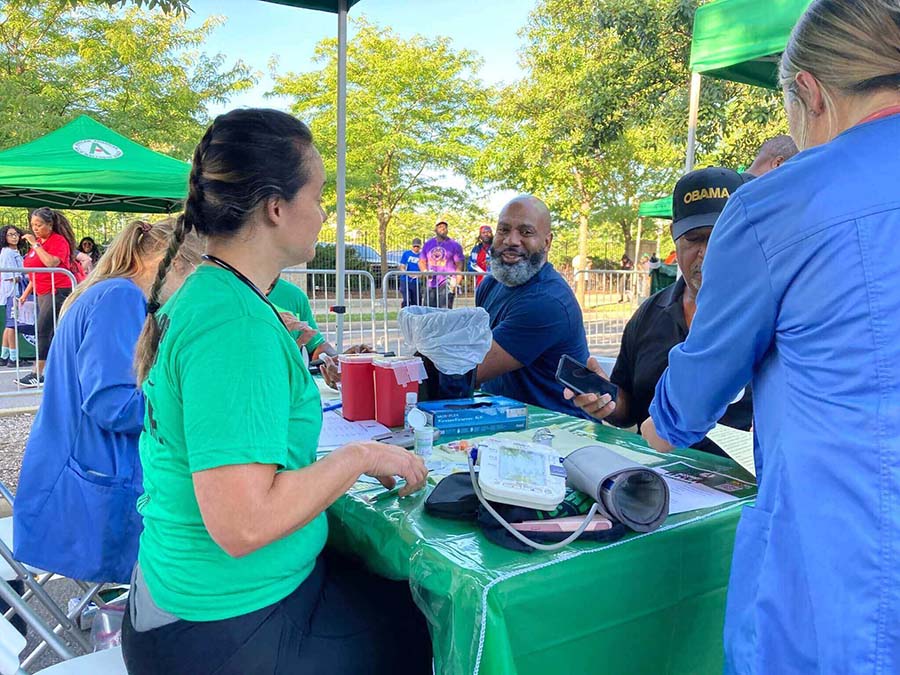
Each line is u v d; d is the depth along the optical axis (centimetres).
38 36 1279
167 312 118
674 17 994
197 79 1469
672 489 140
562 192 1777
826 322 91
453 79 1717
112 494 183
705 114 932
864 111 94
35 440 185
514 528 112
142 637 116
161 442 111
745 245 99
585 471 121
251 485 99
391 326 739
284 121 113
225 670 111
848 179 90
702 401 111
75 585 288
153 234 200
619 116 1173
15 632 127
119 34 1303
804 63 98
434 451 164
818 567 89
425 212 2000
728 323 104
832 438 89
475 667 100
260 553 112
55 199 692
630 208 1984
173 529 111
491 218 2083
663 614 121
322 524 127
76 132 583
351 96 1666
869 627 84
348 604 124
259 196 109
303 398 116
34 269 540
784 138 242
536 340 255
